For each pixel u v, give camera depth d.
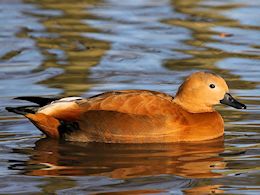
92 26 23.52
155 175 11.98
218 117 14.34
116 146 13.68
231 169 12.28
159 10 25.61
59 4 26.53
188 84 14.37
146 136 13.79
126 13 25.23
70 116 14.06
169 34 22.48
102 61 19.73
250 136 14.20
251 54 20.17
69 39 22.00
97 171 12.22
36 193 11.12
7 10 25.53
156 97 14.09
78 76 18.27
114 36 22.34
